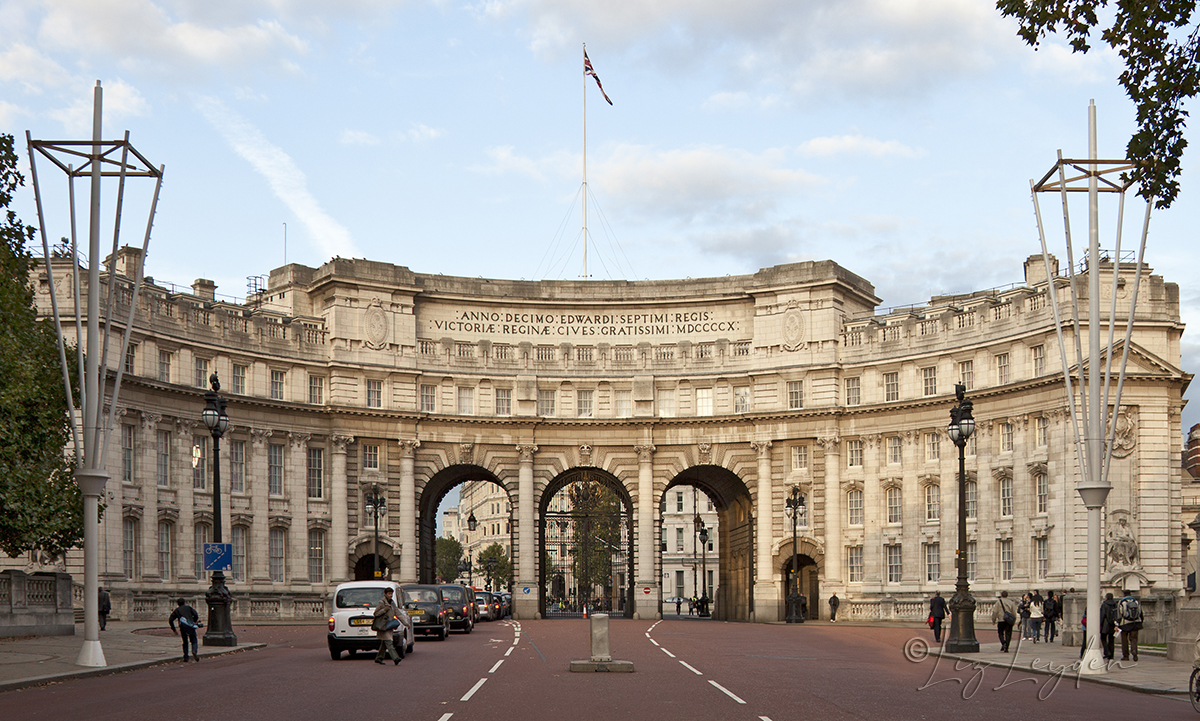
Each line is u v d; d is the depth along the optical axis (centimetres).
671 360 10075
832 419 9538
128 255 8900
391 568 9525
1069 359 8056
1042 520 8212
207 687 3356
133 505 7938
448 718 2591
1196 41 3000
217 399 5288
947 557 8862
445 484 10394
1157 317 8056
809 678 3706
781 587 9588
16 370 4888
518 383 9956
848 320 9838
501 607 10125
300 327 9356
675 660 4478
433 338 10044
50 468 5450
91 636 4072
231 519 8719
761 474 9744
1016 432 8494
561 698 3017
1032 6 3109
